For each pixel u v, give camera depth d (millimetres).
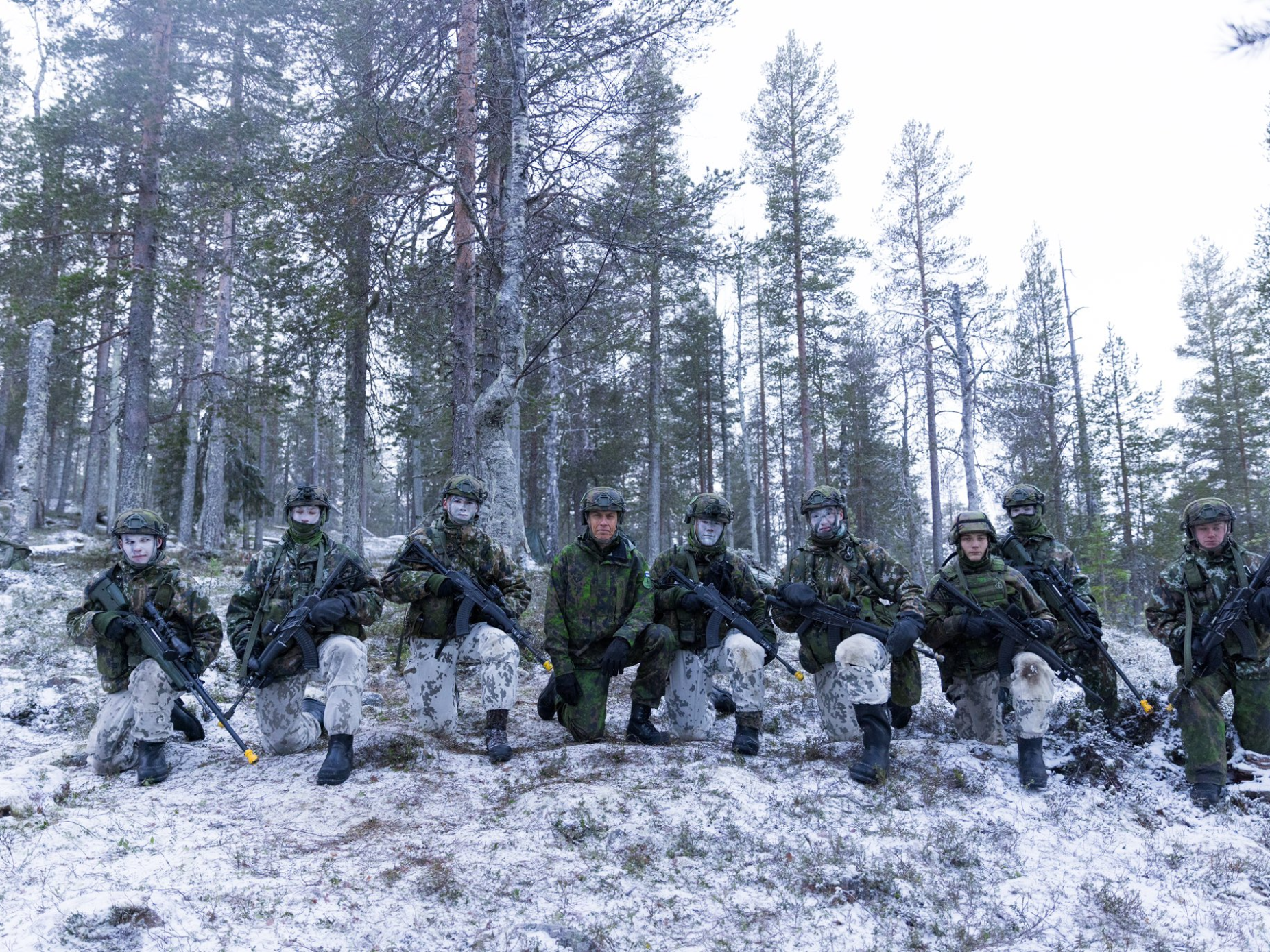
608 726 5980
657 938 3002
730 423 39750
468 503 5402
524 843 3637
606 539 5285
